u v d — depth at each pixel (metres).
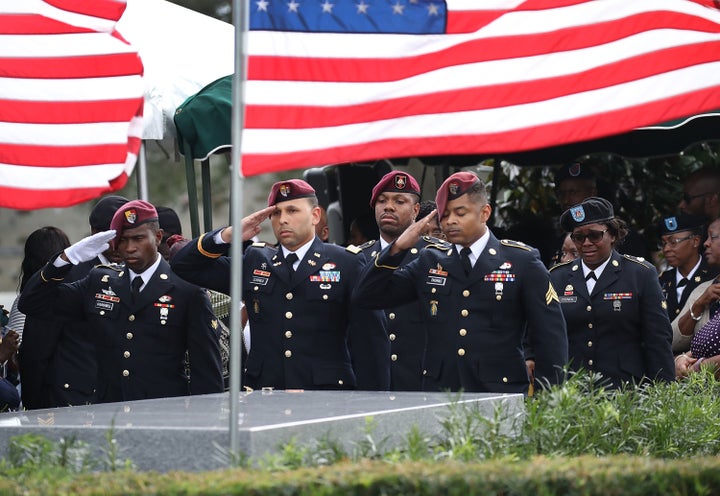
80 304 18.86
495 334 17.17
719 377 19.73
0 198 17.61
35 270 20.94
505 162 30.05
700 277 22.22
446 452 12.79
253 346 18.72
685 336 21.47
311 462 12.27
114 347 18.41
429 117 14.14
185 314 18.31
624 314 19.89
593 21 14.11
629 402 15.86
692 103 13.85
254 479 10.95
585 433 14.63
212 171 48.66
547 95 14.09
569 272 20.53
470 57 14.20
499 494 10.95
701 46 13.91
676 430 15.63
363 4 14.22
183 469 12.79
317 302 18.36
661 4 14.01
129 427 13.13
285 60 14.05
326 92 14.09
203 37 25.39
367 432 13.09
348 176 27.83
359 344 18.19
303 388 18.19
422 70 14.17
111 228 18.17
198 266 17.67
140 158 24.02
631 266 20.16
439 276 17.44
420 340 19.89
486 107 14.12
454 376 17.19
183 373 18.48
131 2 25.17
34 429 13.65
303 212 18.47
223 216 48.78
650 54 13.97
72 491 10.98
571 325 20.22
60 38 17.89
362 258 18.66
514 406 15.52
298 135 13.99
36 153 17.69
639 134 27.09
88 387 20.05
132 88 17.88
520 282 17.16
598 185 26.14
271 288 18.52
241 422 13.12
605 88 14.01
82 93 17.81
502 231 27.62
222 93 23.06
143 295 18.33
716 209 24.45
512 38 14.20
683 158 29.33
